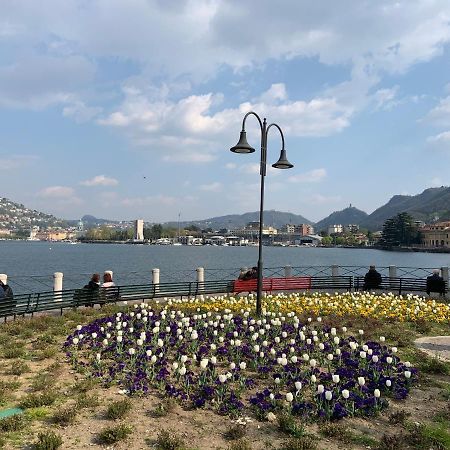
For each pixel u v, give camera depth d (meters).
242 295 21.94
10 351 10.52
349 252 160.00
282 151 17.31
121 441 6.22
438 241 149.12
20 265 70.94
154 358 9.01
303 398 8.07
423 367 10.14
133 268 63.97
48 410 7.23
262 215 16.27
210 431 6.64
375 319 15.65
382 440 6.25
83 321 14.89
